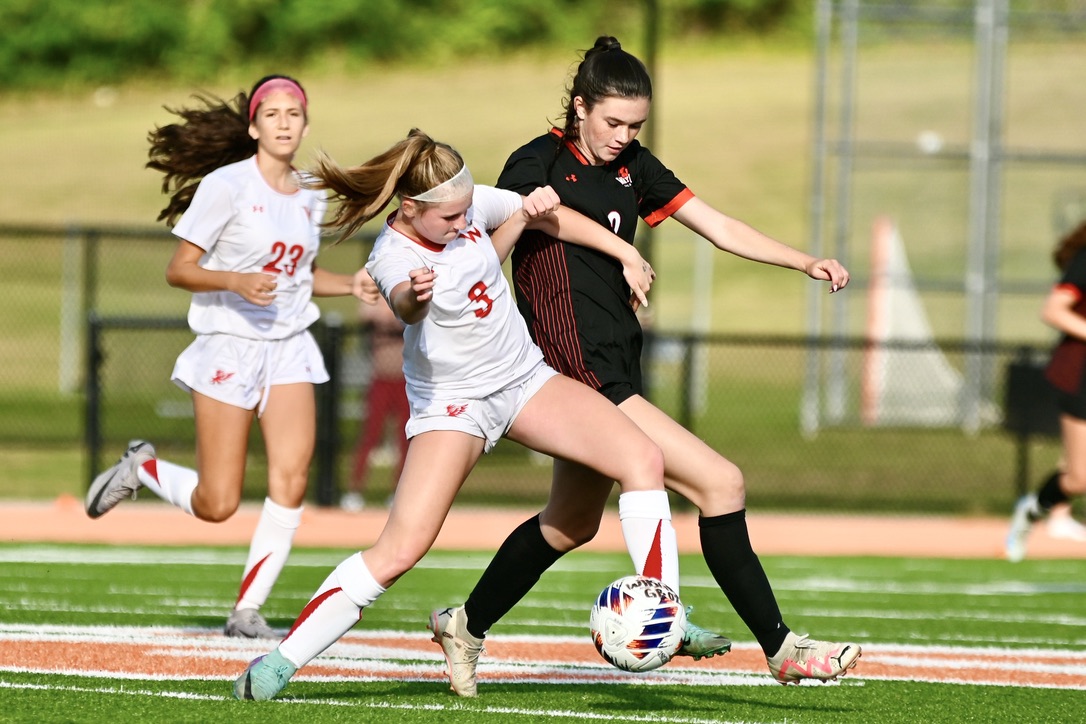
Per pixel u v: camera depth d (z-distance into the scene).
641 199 18.12
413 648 22.30
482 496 48.41
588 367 17.30
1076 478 35.22
